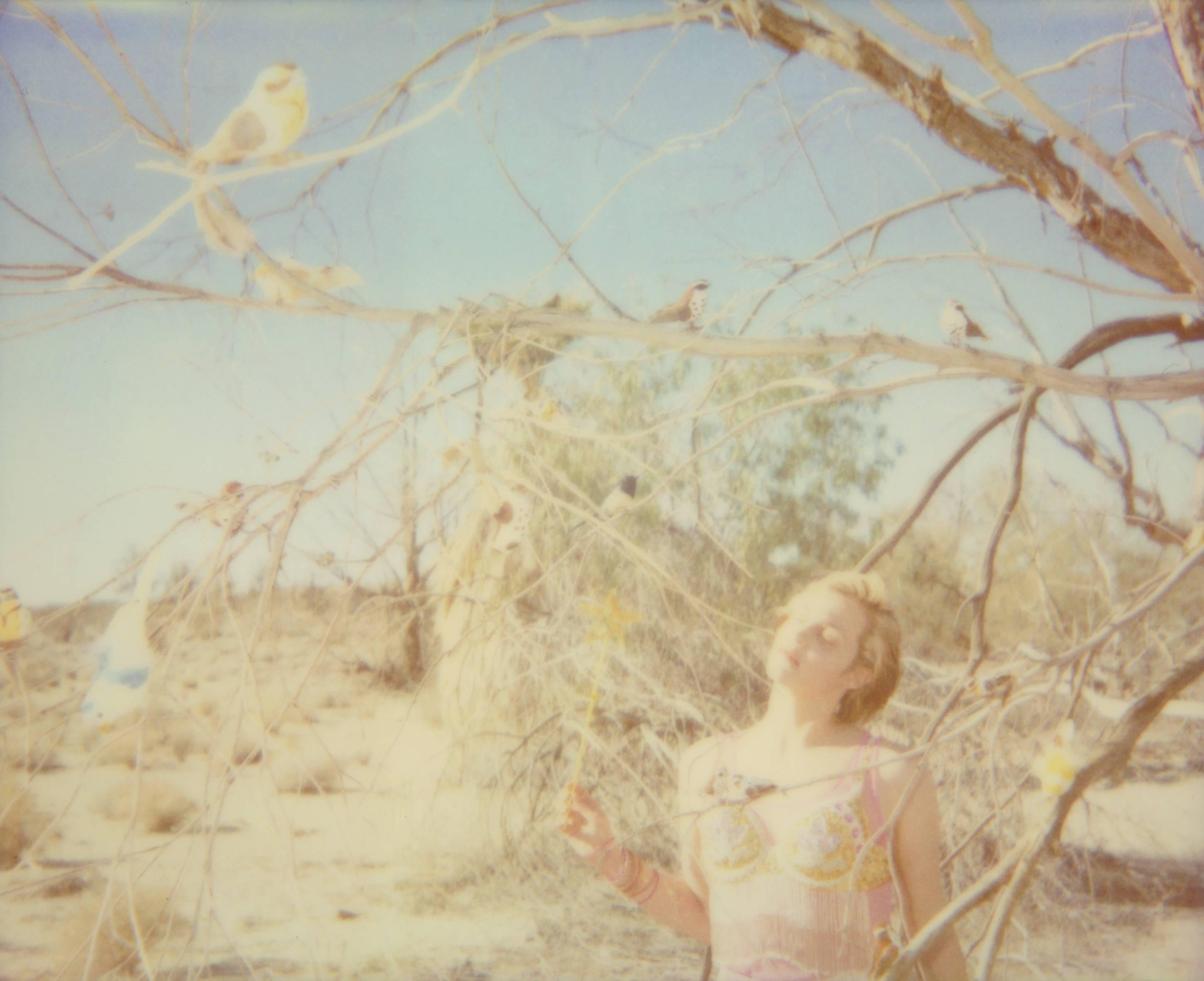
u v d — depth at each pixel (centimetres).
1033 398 213
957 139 241
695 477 254
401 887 269
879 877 142
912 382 213
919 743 190
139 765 188
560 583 282
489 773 279
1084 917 251
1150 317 246
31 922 250
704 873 153
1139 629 261
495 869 268
